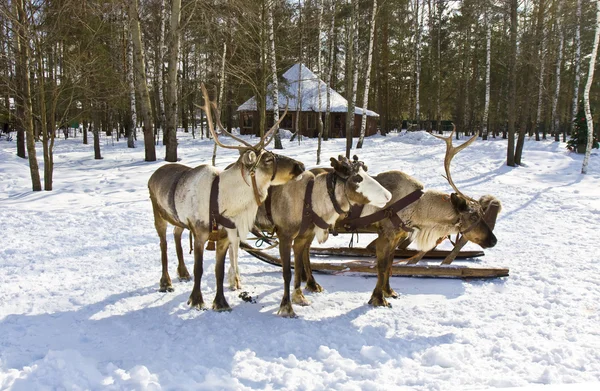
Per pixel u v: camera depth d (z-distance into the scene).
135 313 4.69
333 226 5.09
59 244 7.26
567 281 5.71
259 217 5.10
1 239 7.42
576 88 27.16
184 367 3.55
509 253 7.07
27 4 11.26
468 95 38.16
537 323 4.46
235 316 4.68
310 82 35.31
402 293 5.52
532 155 19.77
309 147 24.53
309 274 5.55
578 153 21.45
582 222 9.22
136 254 6.82
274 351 3.90
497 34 34.06
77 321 4.46
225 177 4.70
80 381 3.21
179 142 29.36
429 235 5.28
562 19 21.92
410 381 3.39
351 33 20.70
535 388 3.09
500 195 12.15
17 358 3.64
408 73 41.03
